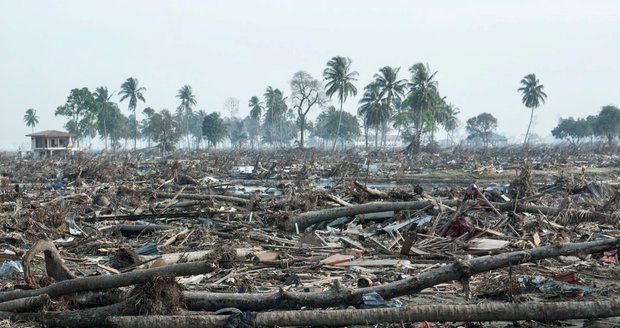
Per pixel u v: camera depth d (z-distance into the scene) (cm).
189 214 2358
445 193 2986
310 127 17512
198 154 9956
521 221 1981
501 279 1251
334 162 6694
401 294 1020
